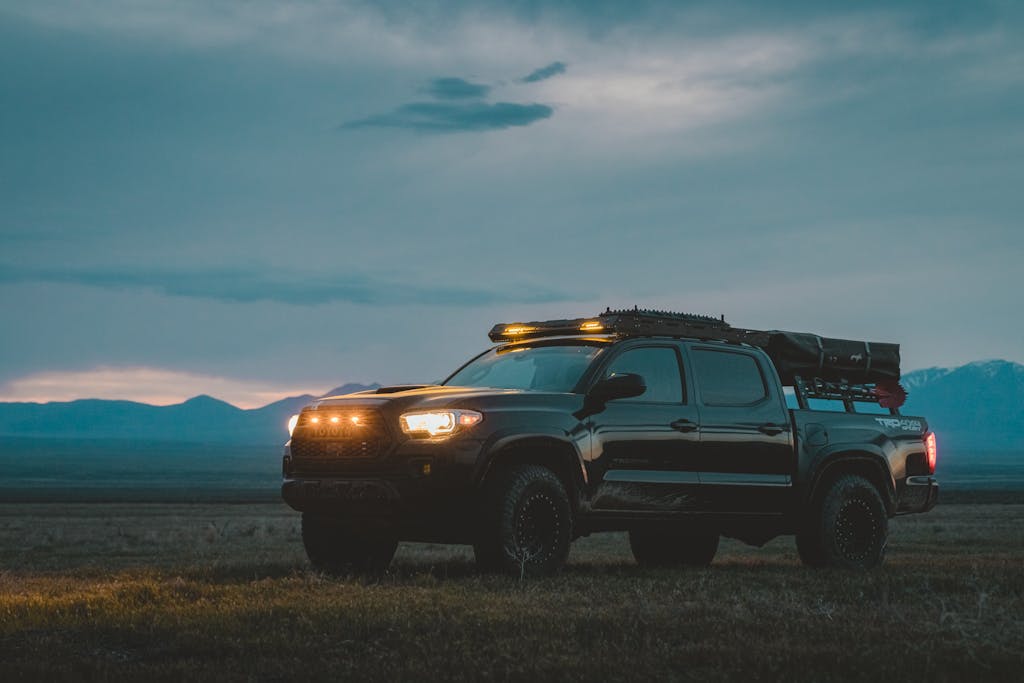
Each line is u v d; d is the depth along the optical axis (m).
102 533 37.28
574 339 10.53
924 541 23.73
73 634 6.80
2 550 23.72
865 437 11.81
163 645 6.50
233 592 8.34
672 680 5.66
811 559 11.48
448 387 10.11
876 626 7.13
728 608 7.73
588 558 16.80
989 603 8.09
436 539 9.34
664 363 10.53
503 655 6.04
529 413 9.46
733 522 10.77
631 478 10.02
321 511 9.67
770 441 10.96
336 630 6.73
